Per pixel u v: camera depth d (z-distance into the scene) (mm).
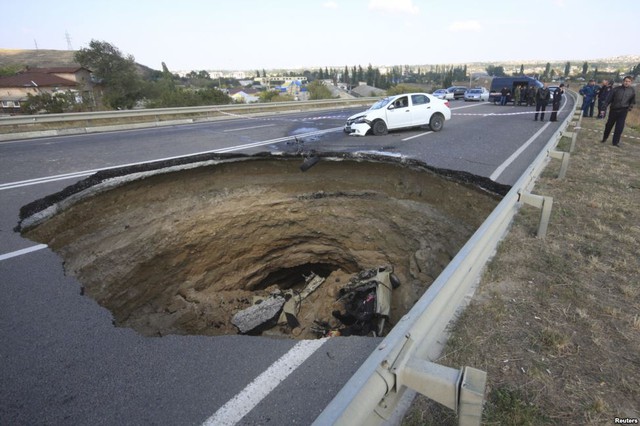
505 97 25016
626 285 2869
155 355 2445
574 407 1799
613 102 8750
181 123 16875
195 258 7148
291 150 8648
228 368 2293
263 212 7973
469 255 2408
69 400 2094
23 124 13133
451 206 6488
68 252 5070
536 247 3529
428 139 10578
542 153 4941
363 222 7832
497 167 7129
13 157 8695
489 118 16250
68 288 3336
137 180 6691
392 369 1462
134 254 5867
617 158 7523
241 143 10039
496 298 2688
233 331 6305
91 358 2434
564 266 3156
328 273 9578
